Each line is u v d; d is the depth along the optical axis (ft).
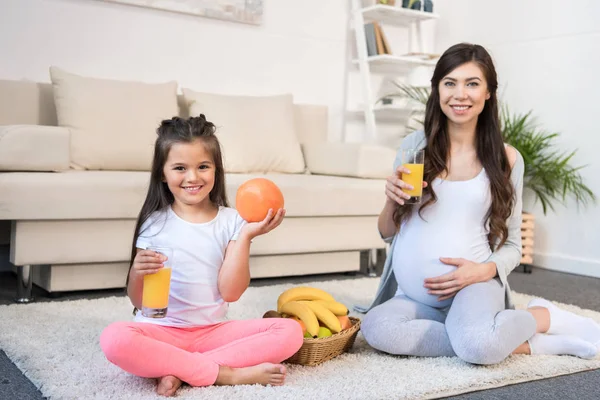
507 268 6.50
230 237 5.65
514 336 5.82
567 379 5.83
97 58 11.35
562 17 12.93
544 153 13.25
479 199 6.51
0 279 9.91
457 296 6.18
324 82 14.20
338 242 10.47
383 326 6.15
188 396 4.89
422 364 5.93
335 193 10.23
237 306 8.05
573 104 12.75
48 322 7.02
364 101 14.16
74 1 11.07
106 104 10.28
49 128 8.64
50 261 8.30
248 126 11.55
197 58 12.41
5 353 6.05
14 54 10.64
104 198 8.44
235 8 12.66
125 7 11.55
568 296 10.20
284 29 13.51
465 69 6.36
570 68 12.80
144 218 5.60
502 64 14.17
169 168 5.40
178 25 12.14
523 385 5.61
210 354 5.33
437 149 6.66
